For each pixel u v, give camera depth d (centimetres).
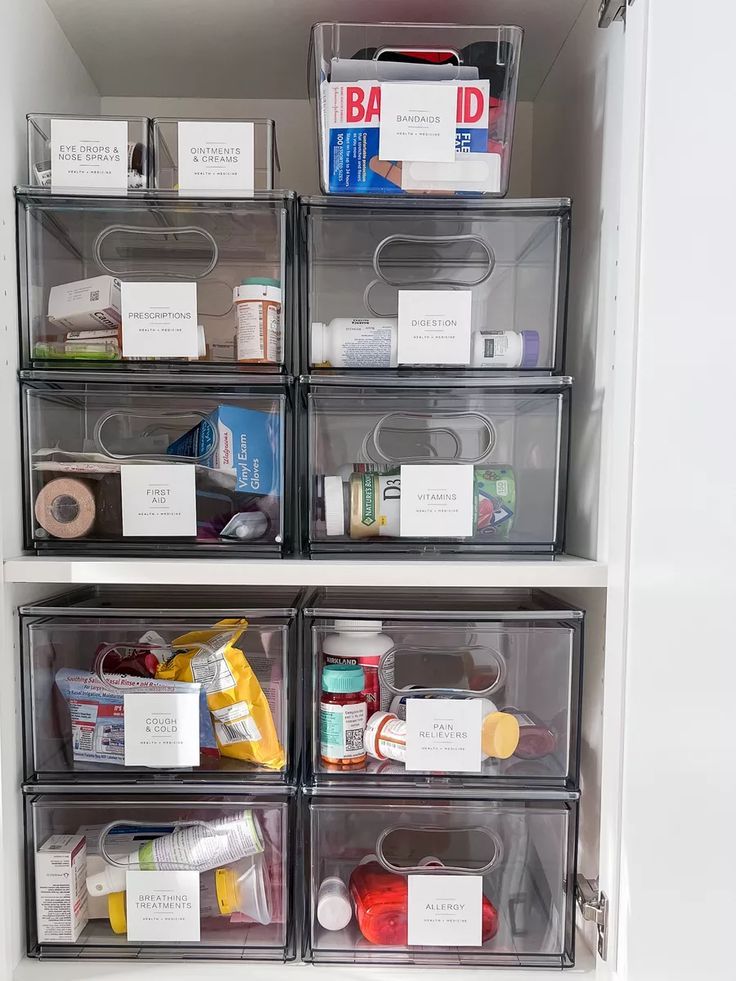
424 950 86
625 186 78
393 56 85
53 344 86
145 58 106
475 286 87
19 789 84
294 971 84
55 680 86
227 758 86
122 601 100
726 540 58
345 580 82
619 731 79
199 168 85
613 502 81
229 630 85
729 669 57
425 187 85
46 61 93
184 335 84
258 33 99
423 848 87
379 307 87
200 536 86
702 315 62
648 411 73
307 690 86
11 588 83
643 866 73
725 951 57
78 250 86
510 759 86
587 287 95
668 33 69
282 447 87
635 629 75
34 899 85
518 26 94
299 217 86
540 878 86
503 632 86
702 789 61
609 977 80
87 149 85
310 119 119
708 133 61
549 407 88
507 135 85
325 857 86
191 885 84
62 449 87
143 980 82
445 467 85
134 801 86
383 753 85
